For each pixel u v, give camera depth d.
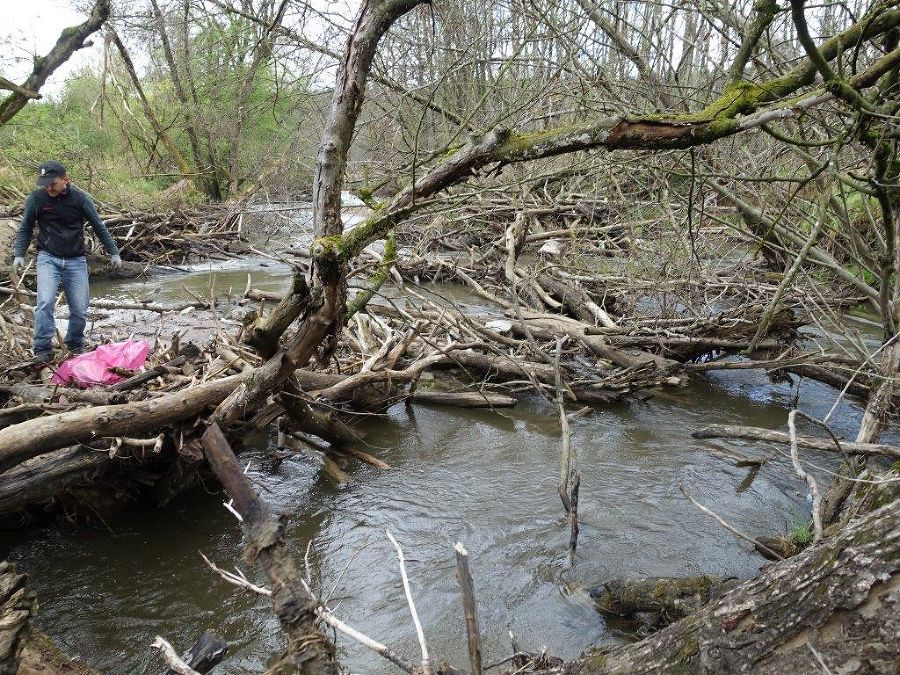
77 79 18.23
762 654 1.86
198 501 4.84
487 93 4.92
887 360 4.58
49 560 4.13
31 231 5.89
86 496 4.42
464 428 6.07
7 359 5.77
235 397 4.16
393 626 3.54
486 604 3.69
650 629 3.40
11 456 3.77
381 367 5.99
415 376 6.03
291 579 2.32
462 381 7.06
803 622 1.81
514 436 5.89
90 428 3.93
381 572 4.00
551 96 6.60
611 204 8.79
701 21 6.03
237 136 15.91
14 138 14.90
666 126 3.05
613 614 3.55
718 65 5.50
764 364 6.25
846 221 5.27
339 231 3.82
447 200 4.15
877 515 1.82
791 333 6.91
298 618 2.28
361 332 6.76
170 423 4.21
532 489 4.93
